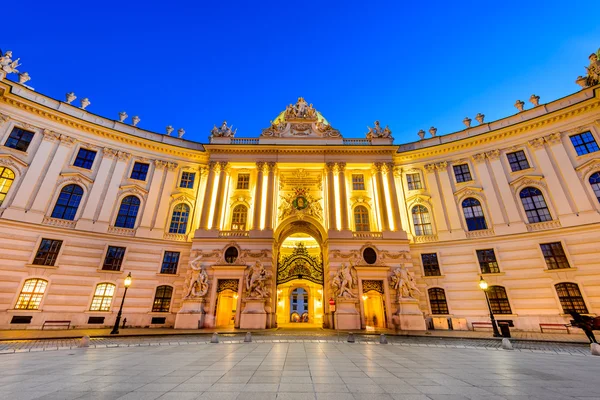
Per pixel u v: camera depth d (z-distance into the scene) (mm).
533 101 29375
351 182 33000
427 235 29438
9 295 22047
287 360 10234
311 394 6078
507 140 29016
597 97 24969
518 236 25703
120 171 29500
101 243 26375
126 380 7121
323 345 14695
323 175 32688
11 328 21422
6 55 25859
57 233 24938
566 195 25000
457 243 27953
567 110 26203
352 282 26469
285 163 32281
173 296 27172
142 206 29297
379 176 31516
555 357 11359
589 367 9281
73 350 12383
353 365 9367
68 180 26781
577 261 23000
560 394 6141
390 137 33875
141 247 27750
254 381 7145
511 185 27578
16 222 23422
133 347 13633
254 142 33969
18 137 25625
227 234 28641
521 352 12750
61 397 5656
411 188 32188
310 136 34469
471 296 26016
